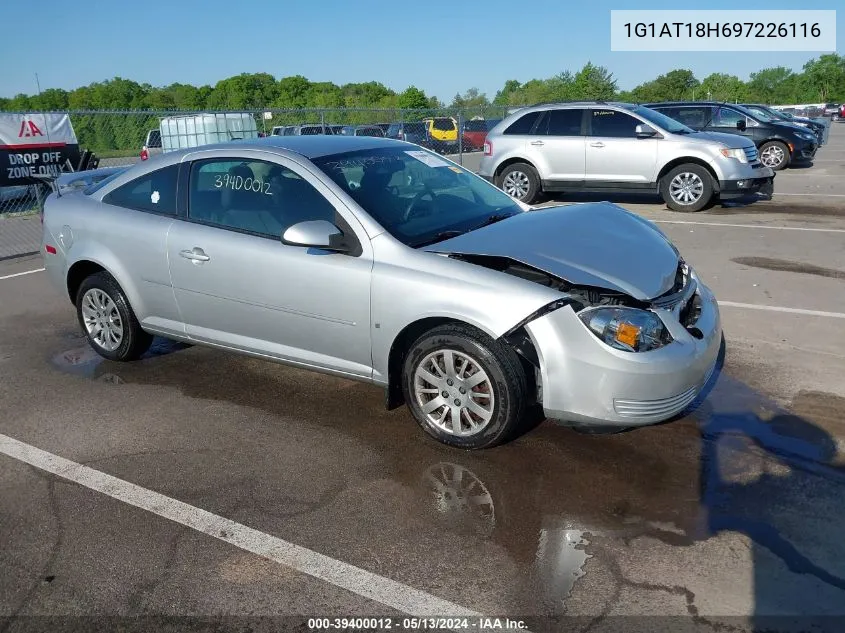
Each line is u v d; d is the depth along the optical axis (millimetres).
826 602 2713
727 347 5262
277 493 3582
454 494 3518
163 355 5527
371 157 4570
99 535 3277
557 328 3490
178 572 3010
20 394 4875
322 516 3373
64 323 6457
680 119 16906
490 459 3826
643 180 11336
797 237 8961
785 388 4547
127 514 3438
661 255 3990
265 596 2855
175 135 14906
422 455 3908
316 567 3016
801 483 3502
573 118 11648
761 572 2885
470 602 2781
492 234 3979
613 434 4031
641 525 3221
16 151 11945
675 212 11273
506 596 2807
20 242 10633
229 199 4527
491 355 3637
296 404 4594
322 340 4207
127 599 2861
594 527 3219
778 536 3109
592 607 2729
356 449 3996
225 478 3736
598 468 3699
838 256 7891
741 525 3191
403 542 3162
